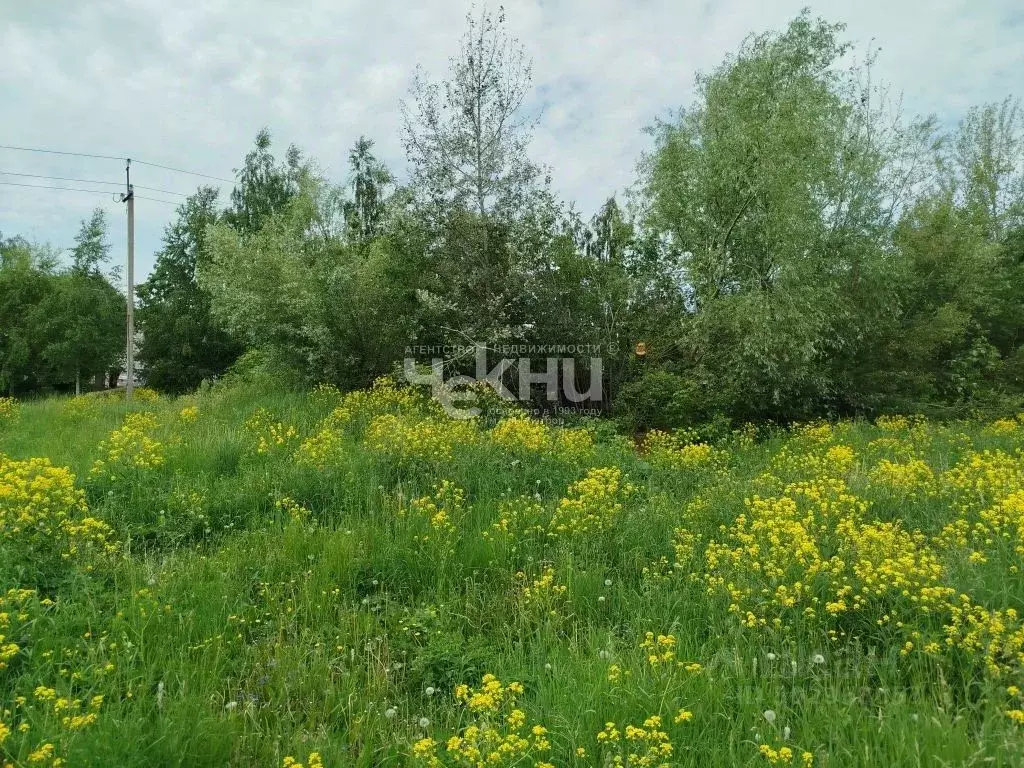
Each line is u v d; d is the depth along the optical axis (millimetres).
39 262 33031
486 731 3078
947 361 16750
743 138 12508
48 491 5824
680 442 11641
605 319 14391
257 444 8859
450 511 6727
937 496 6855
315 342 14406
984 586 4445
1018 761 2850
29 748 2994
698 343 13328
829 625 4398
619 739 3197
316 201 19547
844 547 5215
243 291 15055
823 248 13938
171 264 29047
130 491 7145
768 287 12828
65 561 5141
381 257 14172
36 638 4035
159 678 3867
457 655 4309
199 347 28906
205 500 6891
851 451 9367
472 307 13562
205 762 3121
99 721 3158
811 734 3248
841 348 13875
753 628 4309
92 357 28000
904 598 4422
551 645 4375
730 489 7578
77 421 13117
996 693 3480
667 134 14969
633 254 14812
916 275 16328
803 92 13156
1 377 28844
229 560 5547
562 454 8938
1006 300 18891
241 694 3852
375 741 3473
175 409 13961
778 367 12523
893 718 3309
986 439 11062
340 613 4820
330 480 7441
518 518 6617
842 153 15086
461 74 13555
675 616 4727
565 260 14211
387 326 14195
